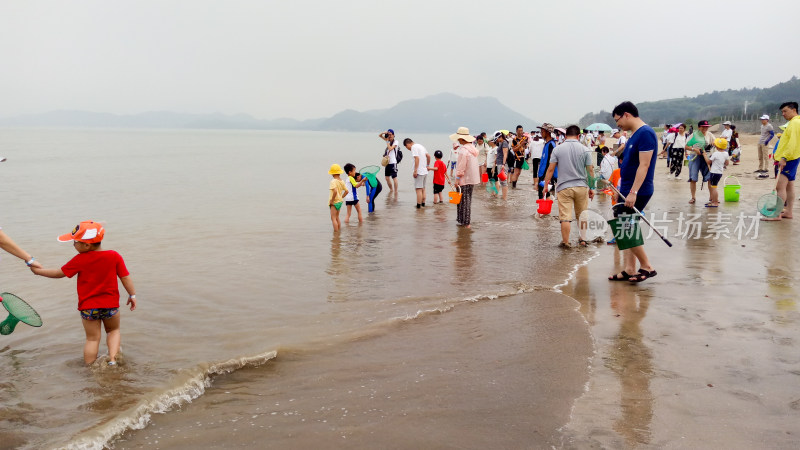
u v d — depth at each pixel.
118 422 3.79
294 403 4.19
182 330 5.79
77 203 16.75
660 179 21.38
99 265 4.98
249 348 5.26
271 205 16.30
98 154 51.84
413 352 5.16
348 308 6.50
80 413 4.02
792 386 4.23
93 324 4.99
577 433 3.64
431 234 11.34
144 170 31.56
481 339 5.45
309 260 9.04
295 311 6.41
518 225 12.38
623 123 7.29
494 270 8.20
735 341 5.15
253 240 10.80
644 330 5.51
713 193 13.61
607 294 6.82
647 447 3.45
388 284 7.53
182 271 8.30
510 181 21.42
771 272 7.61
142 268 8.48
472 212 14.50
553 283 7.39
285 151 65.06
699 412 3.87
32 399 4.26
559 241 10.44
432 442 3.57
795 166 11.21
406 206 16.06
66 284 7.64
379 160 42.75
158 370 4.78
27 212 14.93
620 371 4.59
